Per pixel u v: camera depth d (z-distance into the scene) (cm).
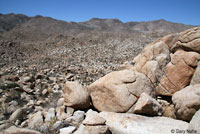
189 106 388
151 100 440
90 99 550
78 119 476
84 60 2220
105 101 507
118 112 482
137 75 512
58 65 1781
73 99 508
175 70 491
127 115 448
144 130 374
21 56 2494
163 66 532
